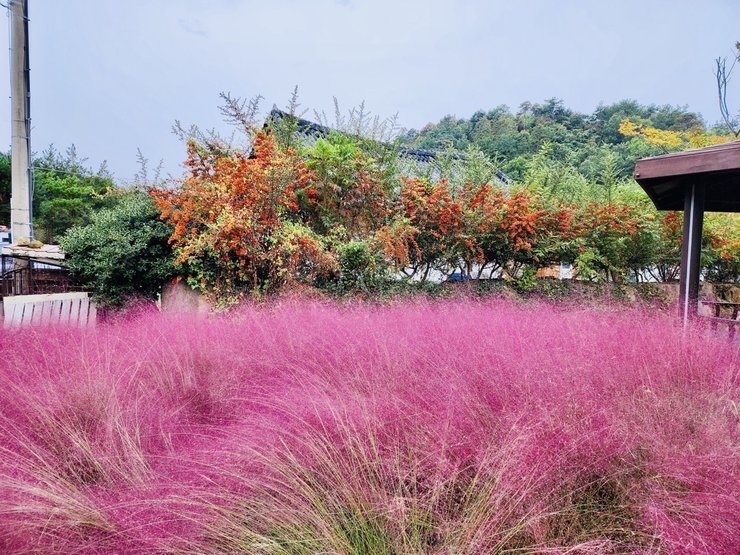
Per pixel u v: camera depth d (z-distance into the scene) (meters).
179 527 1.41
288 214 5.86
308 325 3.46
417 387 2.27
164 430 2.16
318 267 5.45
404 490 1.57
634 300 6.86
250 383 2.70
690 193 4.76
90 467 1.85
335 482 1.58
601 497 1.61
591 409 1.91
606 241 8.26
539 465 1.58
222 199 5.27
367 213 6.10
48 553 1.33
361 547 1.42
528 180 8.70
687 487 1.54
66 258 6.44
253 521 1.45
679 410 2.04
